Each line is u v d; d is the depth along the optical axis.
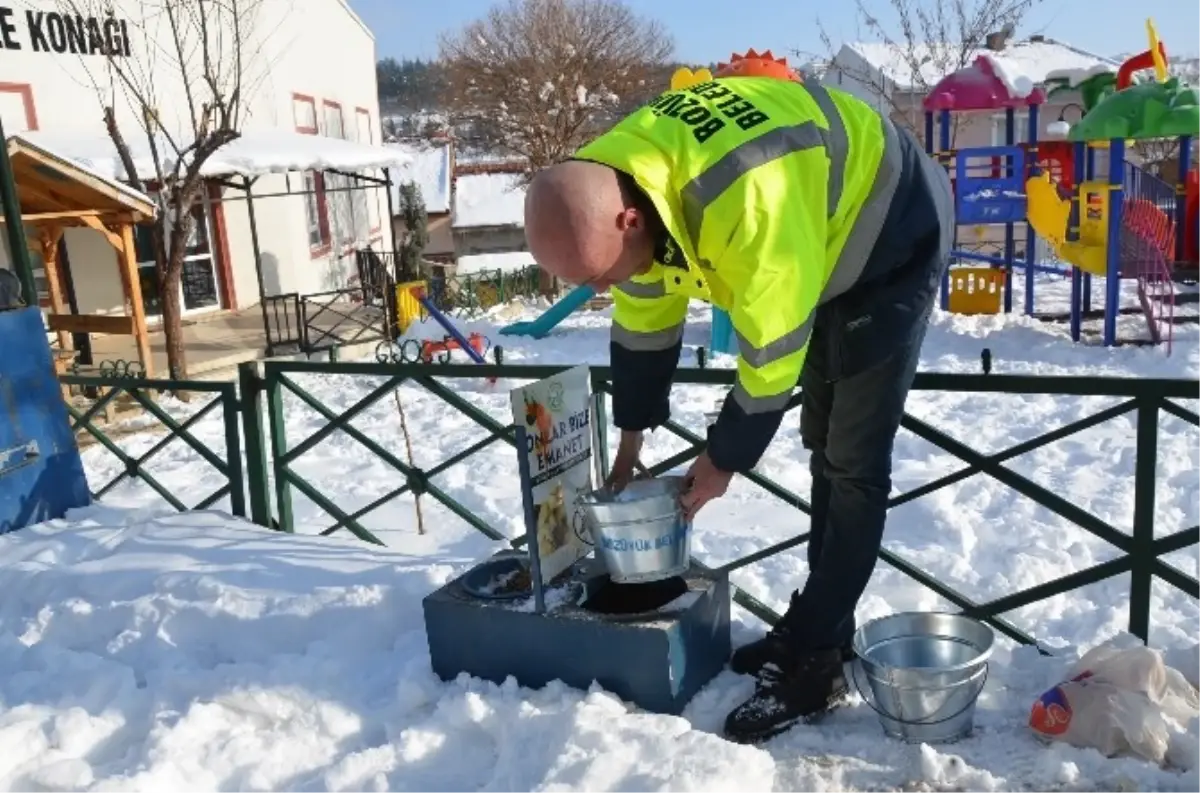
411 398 9.66
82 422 5.33
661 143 2.38
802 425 3.05
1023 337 11.70
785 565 4.50
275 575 3.91
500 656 3.01
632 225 2.45
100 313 13.52
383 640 3.40
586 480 3.25
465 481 6.41
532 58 29.55
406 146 39.44
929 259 2.60
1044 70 25.36
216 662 3.40
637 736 2.57
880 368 2.66
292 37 17.89
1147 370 10.05
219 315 15.37
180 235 10.46
